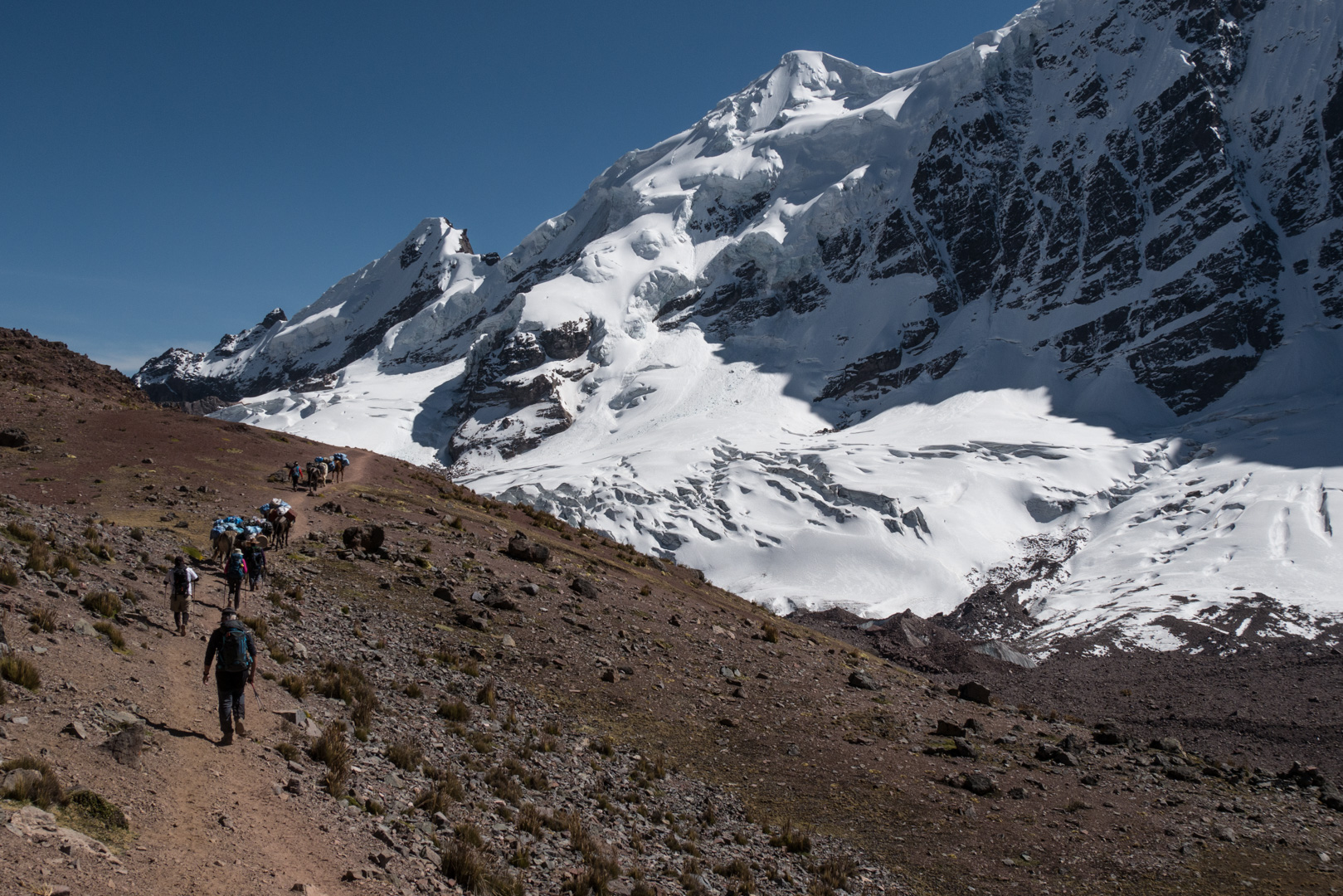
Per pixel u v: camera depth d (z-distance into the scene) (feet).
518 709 69.97
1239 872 65.77
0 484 110.93
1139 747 106.63
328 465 150.71
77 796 31.73
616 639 98.84
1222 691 203.82
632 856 48.19
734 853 54.34
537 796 52.65
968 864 61.46
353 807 40.57
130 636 52.90
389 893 34.06
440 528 128.36
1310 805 89.40
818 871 55.21
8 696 37.91
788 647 124.88
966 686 127.24
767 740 80.69
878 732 90.99
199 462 142.51
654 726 77.15
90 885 27.09
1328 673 212.43
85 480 119.14
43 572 56.80
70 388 187.62
